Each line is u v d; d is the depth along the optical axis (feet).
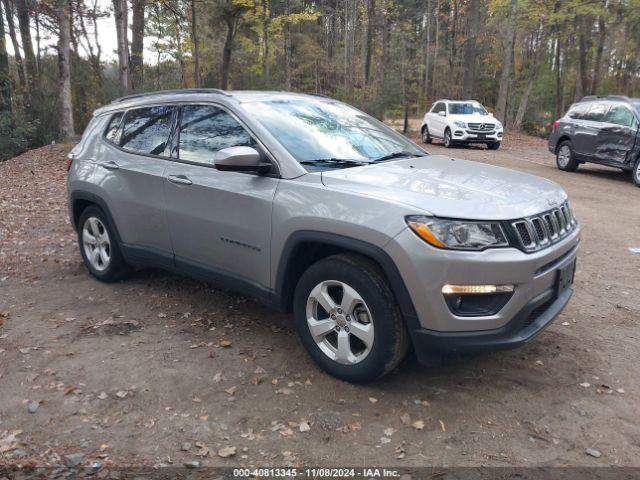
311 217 11.60
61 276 18.99
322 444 9.96
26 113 65.05
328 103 16.16
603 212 29.76
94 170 17.42
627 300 16.92
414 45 150.92
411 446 9.88
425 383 11.91
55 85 69.82
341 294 12.00
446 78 139.85
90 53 79.25
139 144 16.38
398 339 10.92
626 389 11.76
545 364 12.78
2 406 11.18
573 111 45.11
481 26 98.43
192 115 14.97
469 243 10.27
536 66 99.04
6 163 50.80
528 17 86.12
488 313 10.55
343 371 11.73
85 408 11.10
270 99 14.74
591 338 14.15
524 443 9.96
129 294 17.16
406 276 10.41
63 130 59.72
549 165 49.60
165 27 82.58
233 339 14.01
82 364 12.78
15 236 24.57
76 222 18.99
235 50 90.63
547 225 11.55
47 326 14.88
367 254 10.84
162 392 11.64
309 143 13.35
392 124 102.99
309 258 12.66
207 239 14.05
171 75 91.66
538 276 10.94
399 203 10.73
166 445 9.96
